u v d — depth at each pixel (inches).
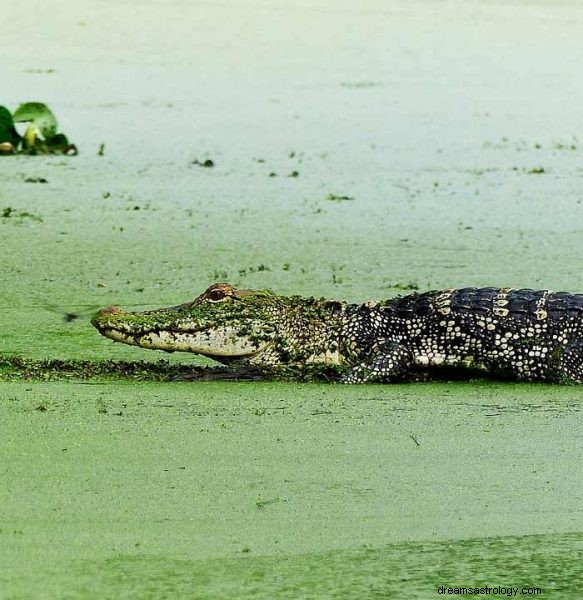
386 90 4008.4
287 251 2178.9
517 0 5964.6
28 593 899.4
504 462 1197.1
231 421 1318.9
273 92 3941.9
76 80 4030.5
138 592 904.3
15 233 2273.6
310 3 5767.7
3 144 3051.2
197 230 2329.0
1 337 1664.6
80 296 1871.3
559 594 919.0
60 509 1056.2
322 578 937.5
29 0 5541.3
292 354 1547.7
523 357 1520.7
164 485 1116.5
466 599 904.9
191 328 1512.1
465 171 2908.5
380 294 1891.0
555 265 2095.2
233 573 942.4
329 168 2913.4
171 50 4662.9
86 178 2783.0
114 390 1438.2
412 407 1392.7
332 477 1146.7
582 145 3253.0
